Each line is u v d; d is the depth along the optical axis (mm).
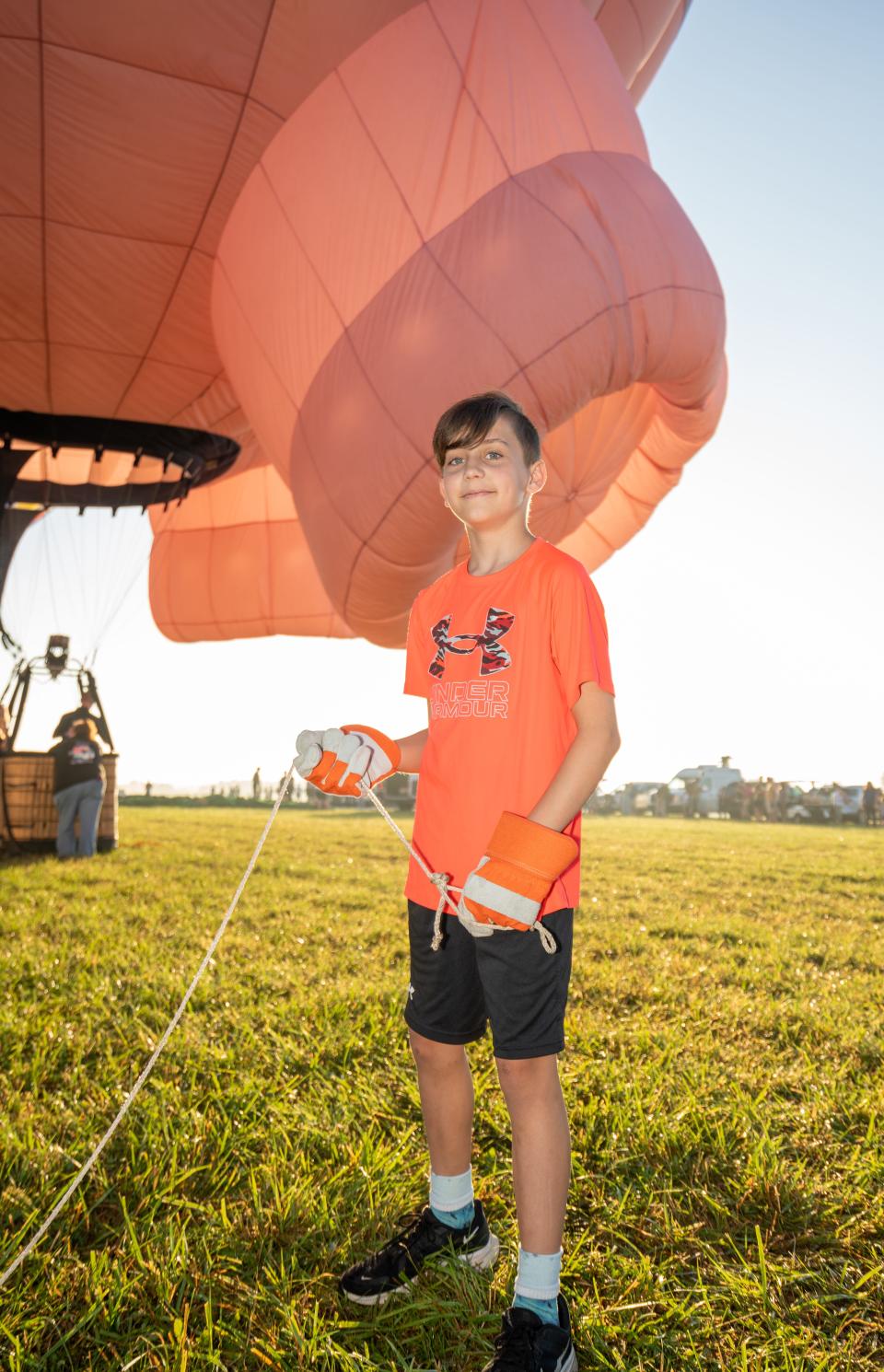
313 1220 1866
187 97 4781
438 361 4336
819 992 3639
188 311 5973
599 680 1602
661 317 4707
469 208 4508
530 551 1733
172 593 10109
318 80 4781
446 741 1690
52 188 5082
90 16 4473
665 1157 2146
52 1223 1860
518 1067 1562
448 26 4727
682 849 10852
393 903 5750
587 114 4941
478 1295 1627
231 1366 1491
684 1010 3320
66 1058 2789
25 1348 1492
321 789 1738
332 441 4703
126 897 5895
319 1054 2771
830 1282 1686
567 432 6297
